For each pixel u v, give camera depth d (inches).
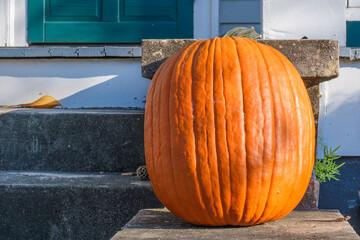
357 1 88.8
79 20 105.8
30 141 80.0
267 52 61.9
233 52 60.5
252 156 57.4
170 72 61.3
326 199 79.0
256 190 57.6
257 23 133.2
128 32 105.9
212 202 57.9
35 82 92.6
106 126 79.0
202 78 59.1
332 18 87.2
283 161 58.3
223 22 132.8
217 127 57.7
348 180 79.9
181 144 58.2
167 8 105.9
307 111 61.0
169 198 59.9
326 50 69.0
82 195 69.9
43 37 105.5
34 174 76.9
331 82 81.7
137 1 105.8
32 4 105.2
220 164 57.4
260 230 58.2
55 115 79.6
